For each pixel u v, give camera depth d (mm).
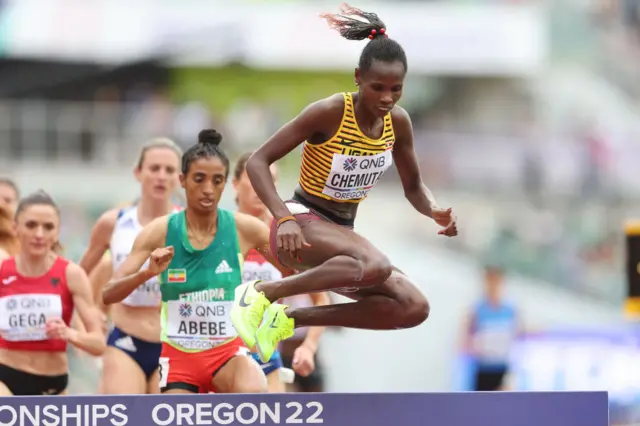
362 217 51156
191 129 54969
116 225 20484
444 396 14320
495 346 34688
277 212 14305
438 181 53781
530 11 60281
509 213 51938
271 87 59875
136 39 57969
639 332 33906
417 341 43781
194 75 59125
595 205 53250
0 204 21781
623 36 60906
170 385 16625
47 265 19141
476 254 50219
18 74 57688
